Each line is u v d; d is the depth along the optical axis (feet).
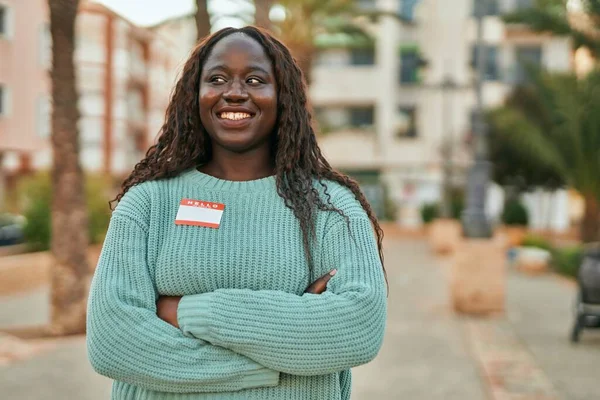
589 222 54.54
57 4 23.48
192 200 6.13
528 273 49.47
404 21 62.03
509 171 80.02
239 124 6.20
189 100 6.52
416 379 18.30
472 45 108.99
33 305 33.32
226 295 5.61
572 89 50.62
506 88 102.83
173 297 5.91
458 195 95.71
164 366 5.56
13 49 86.38
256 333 5.49
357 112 113.91
